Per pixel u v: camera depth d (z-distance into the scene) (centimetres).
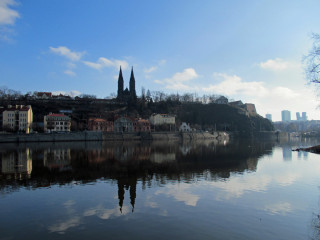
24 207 2692
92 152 8800
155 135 19175
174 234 2022
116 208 2648
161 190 3362
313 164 5553
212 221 2281
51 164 5778
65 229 2128
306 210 2552
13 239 1948
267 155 7675
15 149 9875
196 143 15838
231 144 14712
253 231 2073
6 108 18350
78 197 3056
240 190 3331
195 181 3897
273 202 2809
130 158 7006
